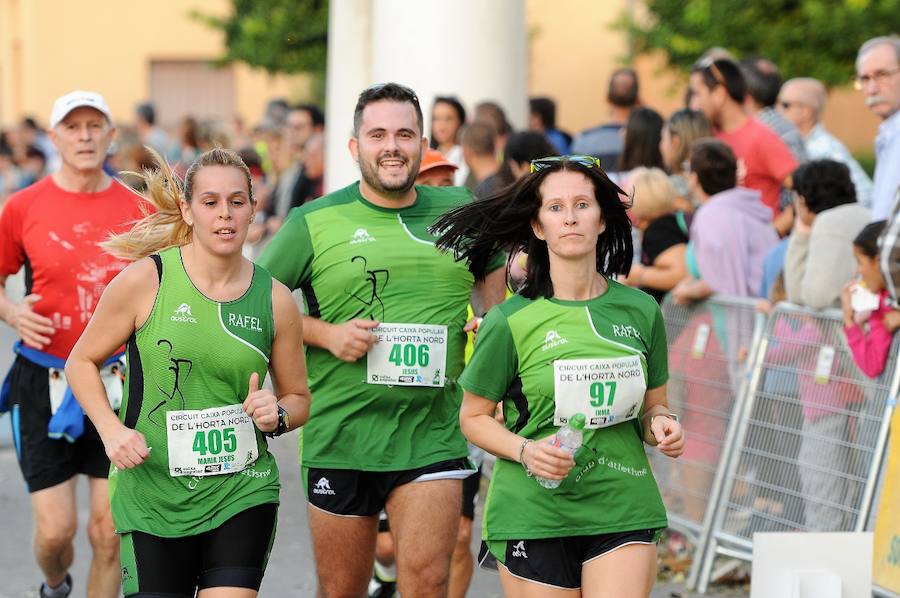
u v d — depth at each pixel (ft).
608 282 28.94
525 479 28.25
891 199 45.44
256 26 119.96
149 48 206.39
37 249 36.55
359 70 75.82
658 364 28.94
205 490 28.53
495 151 51.98
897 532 33.12
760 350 42.57
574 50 142.00
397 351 33.37
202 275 28.45
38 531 36.78
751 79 57.00
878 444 37.73
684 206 51.29
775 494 41.34
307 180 81.66
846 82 91.09
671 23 93.97
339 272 33.60
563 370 27.86
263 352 28.71
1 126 228.02
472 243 30.68
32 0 204.23
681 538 45.88
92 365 28.78
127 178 40.37
